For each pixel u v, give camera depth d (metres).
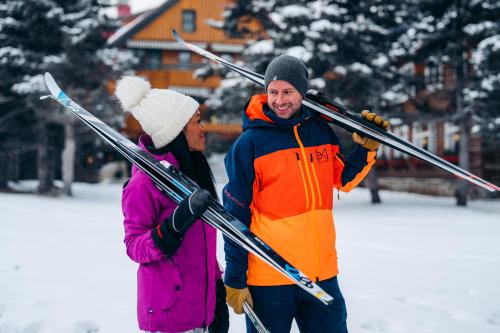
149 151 1.87
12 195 16.53
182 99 1.86
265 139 2.07
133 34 28.75
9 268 4.97
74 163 27.45
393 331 3.39
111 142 1.83
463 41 15.16
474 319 3.65
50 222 8.93
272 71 2.04
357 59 14.48
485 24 14.00
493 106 14.61
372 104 14.79
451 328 3.45
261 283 2.07
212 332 2.10
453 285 4.68
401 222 10.61
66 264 5.21
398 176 24.67
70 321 3.34
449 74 18.98
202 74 16.73
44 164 18.55
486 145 19.84
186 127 1.90
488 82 14.12
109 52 17.44
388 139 2.12
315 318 2.13
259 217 2.12
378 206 15.18
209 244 1.89
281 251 2.06
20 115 16.94
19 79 16.33
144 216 1.74
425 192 22.23
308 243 2.06
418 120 15.59
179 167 1.88
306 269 2.06
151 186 1.77
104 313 3.54
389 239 7.78
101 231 7.91
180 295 1.77
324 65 14.26
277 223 2.07
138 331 3.21
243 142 2.08
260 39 16.39
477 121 14.80
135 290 4.20
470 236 8.24
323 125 2.25
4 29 15.87
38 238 6.91
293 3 14.58
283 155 2.06
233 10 16.02
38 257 5.55
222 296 2.13
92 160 28.03
